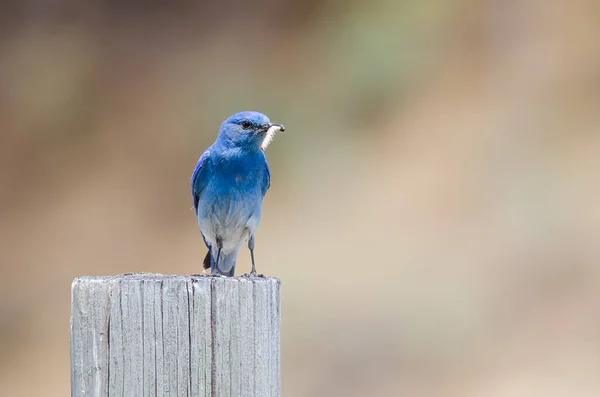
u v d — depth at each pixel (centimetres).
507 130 1919
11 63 2286
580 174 1770
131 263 1823
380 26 2162
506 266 1606
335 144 2006
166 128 2119
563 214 1688
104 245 1880
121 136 2128
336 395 1403
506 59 2084
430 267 1630
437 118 2000
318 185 1922
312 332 1523
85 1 2398
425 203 1805
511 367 1398
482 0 2181
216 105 2131
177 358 456
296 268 1677
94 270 1817
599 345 1398
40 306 1734
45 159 2109
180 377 456
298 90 2134
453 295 1559
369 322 1528
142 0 2403
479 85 2050
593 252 1593
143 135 2117
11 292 1775
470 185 1816
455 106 2020
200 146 2070
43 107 2197
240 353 461
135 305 455
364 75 2102
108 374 452
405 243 1706
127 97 2211
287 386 1420
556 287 1541
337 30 2227
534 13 2144
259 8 2366
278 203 1900
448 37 2147
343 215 1823
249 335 463
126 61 2292
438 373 1423
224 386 459
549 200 1722
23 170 2094
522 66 2059
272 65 2217
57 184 2055
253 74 2197
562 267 1580
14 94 2228
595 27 2089
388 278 1623
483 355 1436
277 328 481
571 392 1312
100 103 2206
